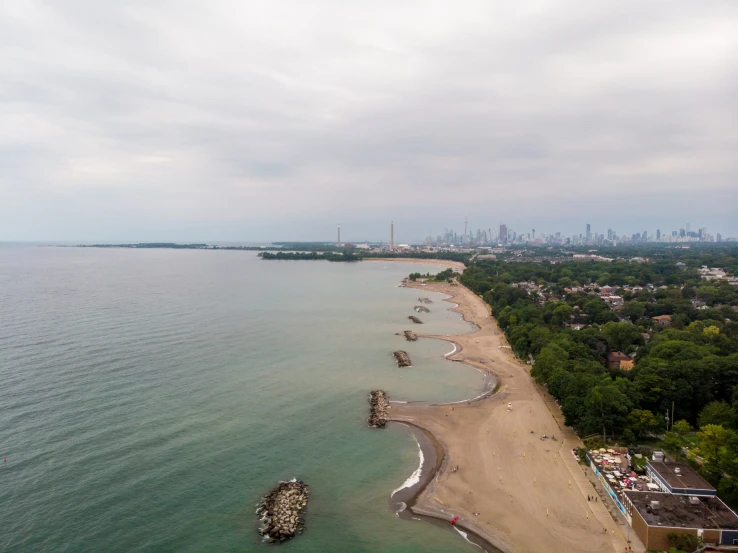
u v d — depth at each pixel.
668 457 82.88
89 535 63.56
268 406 111.00
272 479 80.00
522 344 157.50
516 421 105.25
